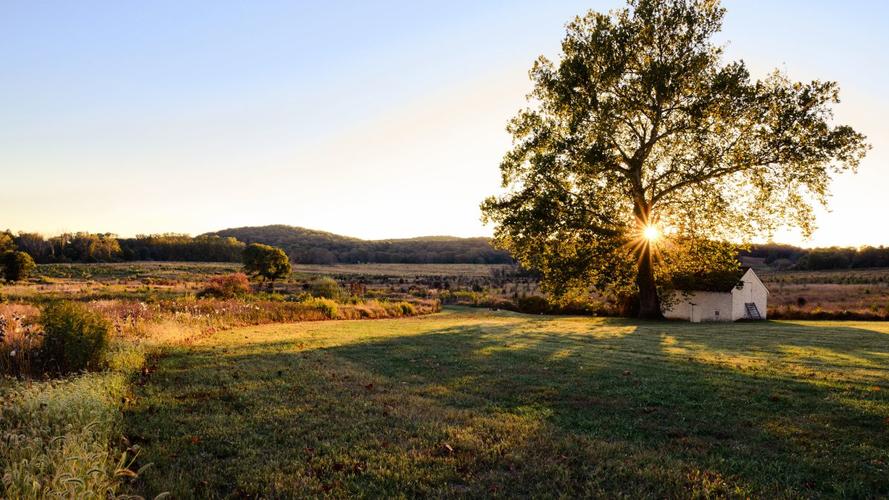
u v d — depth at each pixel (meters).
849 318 34.97
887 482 5.47
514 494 5.25
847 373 11.15
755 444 6.70
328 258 172.25
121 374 10.40
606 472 5.77
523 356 14.56
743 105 28.14
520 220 30.22
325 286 48.84
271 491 5.27
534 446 6.59
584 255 30.69
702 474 5.70
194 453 6.33
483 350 15.96
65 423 6.25
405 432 7.16
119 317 18.16
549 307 43.34
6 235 123.19
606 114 29.31
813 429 7.18
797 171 28.23
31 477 4.31
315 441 6.77
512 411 8.37
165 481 5.36
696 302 39.47
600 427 7.50
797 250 138.50
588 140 29.86
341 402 8.77
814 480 5.57
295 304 33.19
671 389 9.75
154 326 17.80
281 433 7.08
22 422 6.34
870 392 9.08
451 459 6.11
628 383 10.40
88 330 10.84
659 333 22.28
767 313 37.66
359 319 35.53
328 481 5.54
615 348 16.52
